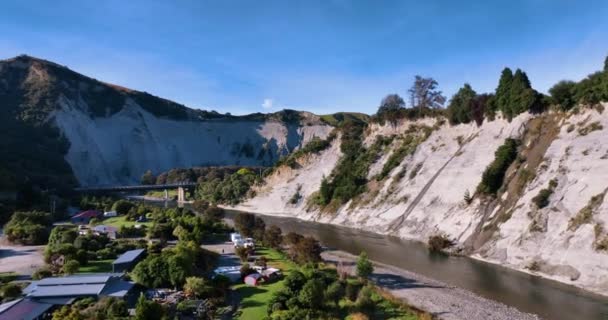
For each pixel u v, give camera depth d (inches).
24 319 1398.9
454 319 1497.3
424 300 1705.2
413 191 3452.3
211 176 7672.2
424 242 2869.1
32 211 3740.2
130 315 1421.0
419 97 5251.0
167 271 1802.4
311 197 4916.3
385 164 4114.2
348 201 4173.2
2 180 4266.7
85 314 1366.9
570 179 2188.7
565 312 1519.4
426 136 3919.8
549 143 2518.5
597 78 2411.4
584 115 2422.5
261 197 5782.5
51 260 2202.3
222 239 3193.9
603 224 1867.6
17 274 2084.2
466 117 3499.0
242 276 2023.9
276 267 2256.4
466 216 2711.6
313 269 1941.4
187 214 3843.5
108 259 2418.8
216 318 1505.9
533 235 2155.5
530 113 2839.6
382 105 5556.1
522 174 2511.1
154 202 6884.8
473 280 1977.1
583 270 1818.4
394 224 3331.7
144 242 2795.3
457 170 3132.4
